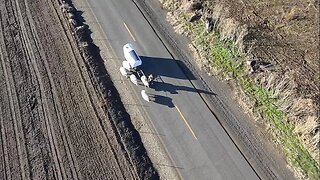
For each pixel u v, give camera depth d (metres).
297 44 35.41
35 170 28.70
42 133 30.53
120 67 34.16
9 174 28.58
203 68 34.06
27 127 30.89
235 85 32.91
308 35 36.12
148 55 34.97
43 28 37.31
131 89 32.88
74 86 33.09
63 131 30.56
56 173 28.52
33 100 32.41
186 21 37.28
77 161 29.03
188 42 35.91
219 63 34.22
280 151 29.33
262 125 30.66
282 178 28.12
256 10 38.00
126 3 39.00
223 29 35.81
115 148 29.53
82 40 36.16
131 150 29.36
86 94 32.53
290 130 30.09
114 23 37.41
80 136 30.25
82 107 31.80
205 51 35.06
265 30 36.41
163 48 35.47
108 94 32.41
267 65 33.50
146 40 36.06
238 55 34.38
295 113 30.41
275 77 32.25
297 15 37.38
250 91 32.44
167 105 31.86
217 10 37.12
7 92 33.00
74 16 38.03
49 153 29.50
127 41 36.00
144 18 37.72
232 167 28.64
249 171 28.47
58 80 33.53
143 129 30.61
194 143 29.81
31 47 35.94
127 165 28.70
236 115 31.30
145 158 29.12
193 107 31.75
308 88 32.00
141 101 32.16
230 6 38.16
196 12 37.66
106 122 30.86
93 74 33.69
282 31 36.44
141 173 28.31
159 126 30.72
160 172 28.47
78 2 39.28
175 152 29.38
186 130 30.47
